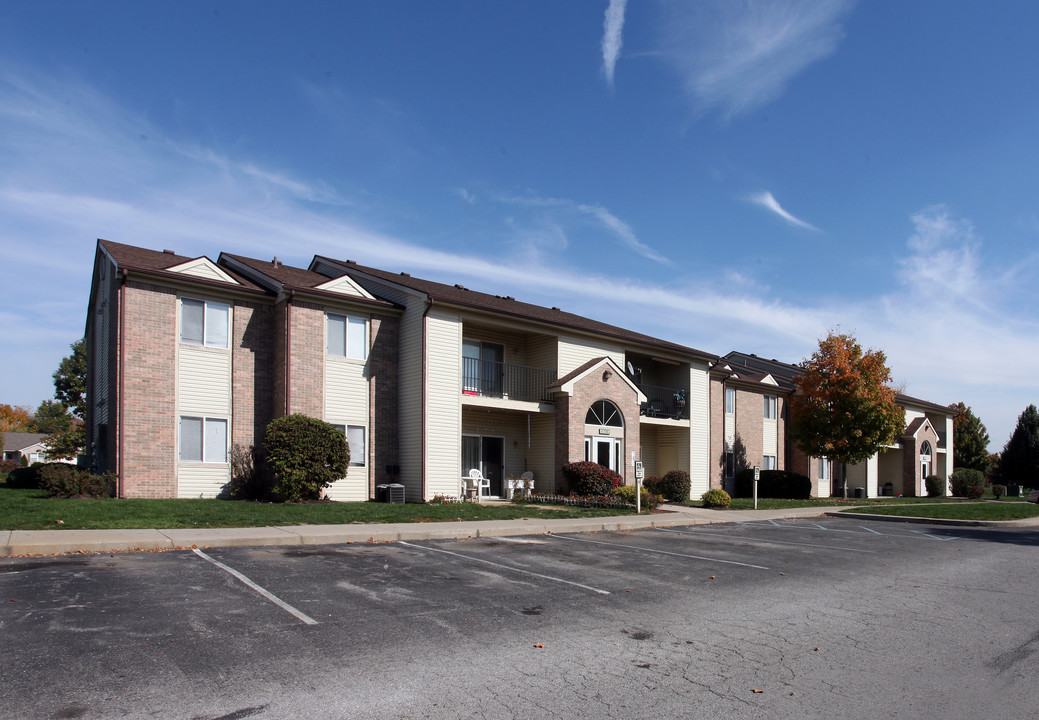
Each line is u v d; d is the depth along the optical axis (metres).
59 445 38.22
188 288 19.00
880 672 6.12
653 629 7.27
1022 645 7.14
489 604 8.05
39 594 7.58
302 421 18.27
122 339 17.88
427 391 21.31
